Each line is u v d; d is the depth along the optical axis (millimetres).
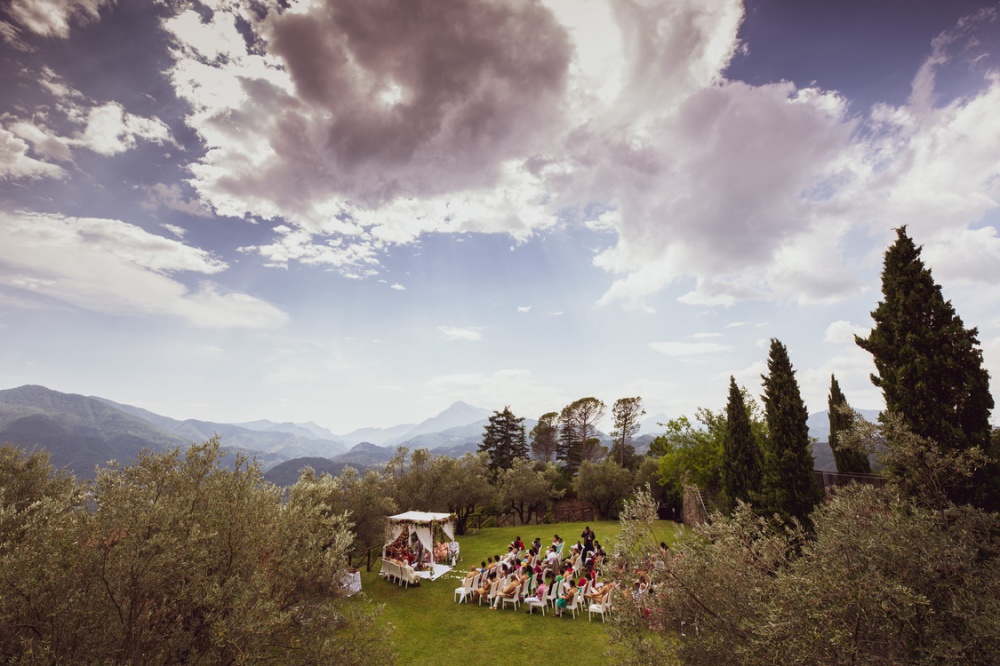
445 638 14516
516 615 16438
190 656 6777
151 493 7758
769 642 5945
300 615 7684
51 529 6570
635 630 7543
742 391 23500
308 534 8508
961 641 5559
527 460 48688
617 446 79375
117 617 6465
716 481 33344
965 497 8422
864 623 5938
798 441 16781
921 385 10180
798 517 15992
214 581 6945
